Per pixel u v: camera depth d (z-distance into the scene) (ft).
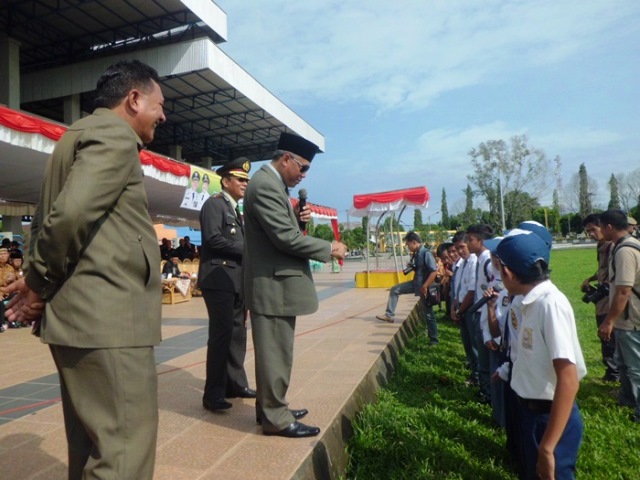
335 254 9.79
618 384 17.17
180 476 8.00
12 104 49.57
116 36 54.60
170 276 37.40
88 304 5.57
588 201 206.39
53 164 5.89
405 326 25.45
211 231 11.50
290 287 9.55
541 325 7.50
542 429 7.66
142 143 6.58
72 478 6.22
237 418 10.89
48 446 9.37
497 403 12.73
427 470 10.28
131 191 6.00
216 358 11.34
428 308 24.03
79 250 5.45
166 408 11.67
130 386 5.69
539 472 7.09
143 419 5.80
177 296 37.81
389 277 47.78
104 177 5.44
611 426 13.24
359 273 49.14
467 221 169.68
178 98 63.10
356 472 10.27
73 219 5.14
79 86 55.36
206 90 60.23
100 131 5.71
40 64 58.80
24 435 9.97
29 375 15.35
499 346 11.76
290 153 9.92
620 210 14.12
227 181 12.51
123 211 5.92
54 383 14.32
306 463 8.60
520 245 7.73
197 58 52.08
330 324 24.99
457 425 12.83
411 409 13.79
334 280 62.69
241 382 12.55
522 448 8.79
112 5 48.88
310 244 9.34
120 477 5.47
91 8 49.08
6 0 46.06
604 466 10.89
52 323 5.58
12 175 32.63
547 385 7.52
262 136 82.33
